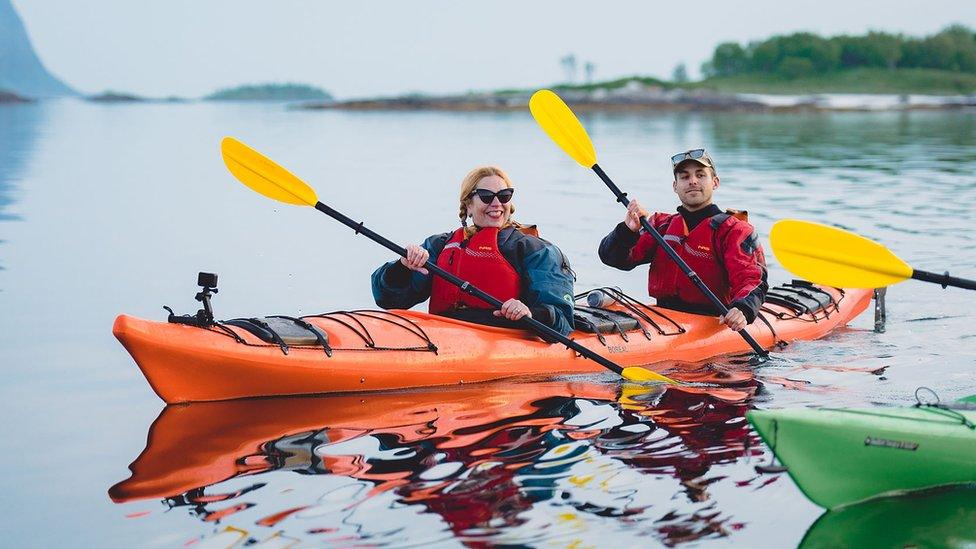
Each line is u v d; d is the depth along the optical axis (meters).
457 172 16.97
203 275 4.84
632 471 3.75
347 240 9.98
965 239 9.55
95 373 5.31
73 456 4.05
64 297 7.26
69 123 36.69
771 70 81.81
